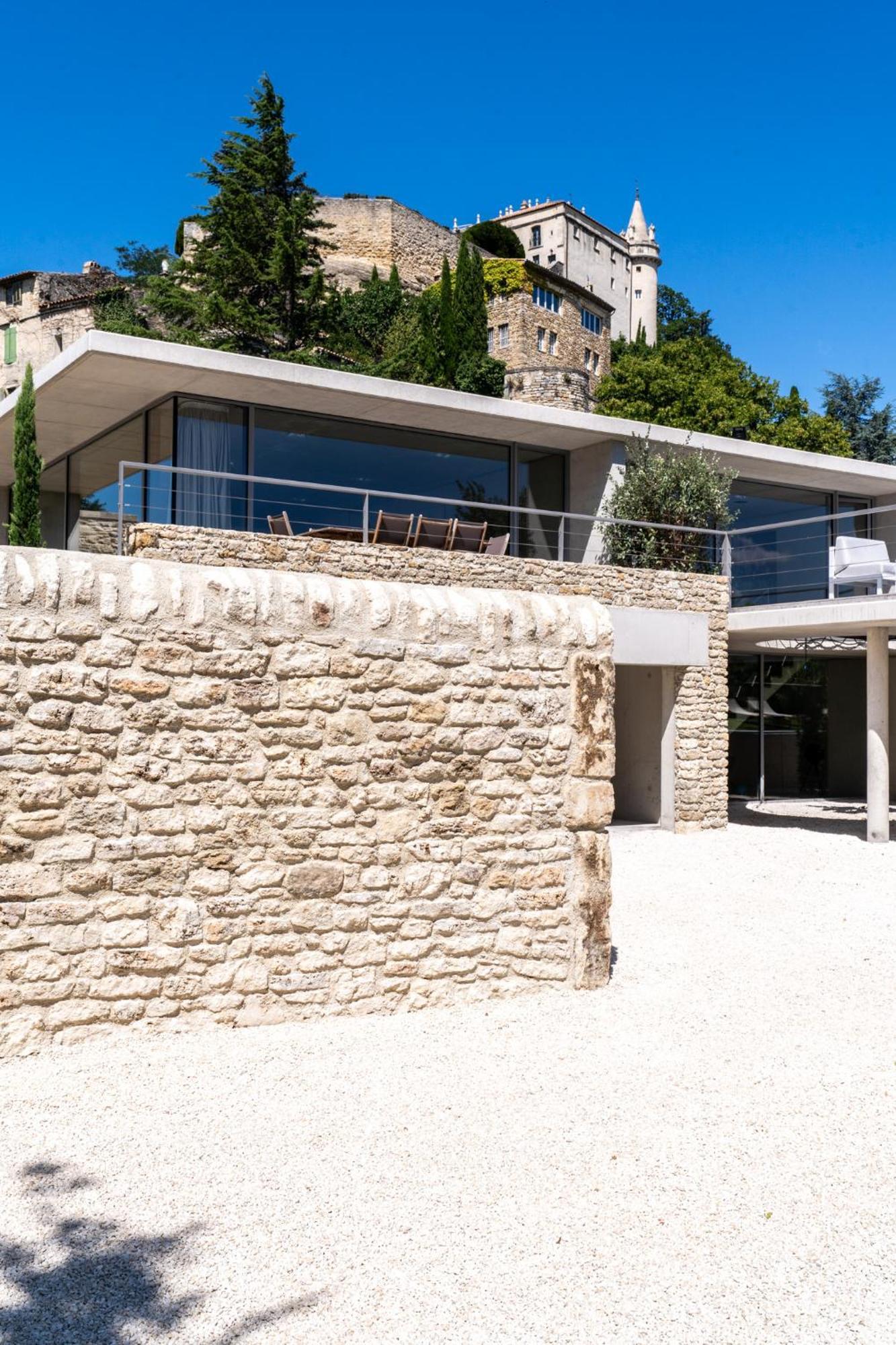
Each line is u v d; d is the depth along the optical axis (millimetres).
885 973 8164
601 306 54781
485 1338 3473
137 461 15195
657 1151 4926
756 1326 3576
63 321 46062
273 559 12492
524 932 7125
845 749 21469
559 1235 4141
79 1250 3951
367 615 6613
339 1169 4645
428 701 6785
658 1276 3867
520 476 17438
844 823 17562
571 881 7305
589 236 70250
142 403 14852
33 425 15047
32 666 5730
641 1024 6746
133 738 5961
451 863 6863
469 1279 3816
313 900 6418
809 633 16625
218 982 6156
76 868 5805
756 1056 6238
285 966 6336
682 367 43844
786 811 19422
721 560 17938
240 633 6254
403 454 16078
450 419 15594
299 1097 5387
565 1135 5082
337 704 6500
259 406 14781
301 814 6395
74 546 17703
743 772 20000
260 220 32844
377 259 50438
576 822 7262
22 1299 3643
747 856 13570
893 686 21078
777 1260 4004
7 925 5652
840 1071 6047
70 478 17969
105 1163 4625
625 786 16969
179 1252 3947
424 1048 6125
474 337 37938
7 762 5660
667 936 9219
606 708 7348
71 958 5793
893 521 21312
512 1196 4445
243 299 31781
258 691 6285
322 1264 3887
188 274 33656
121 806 5922
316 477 15203
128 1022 5934
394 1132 5039
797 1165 4820
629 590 15258
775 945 9016
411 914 6727
